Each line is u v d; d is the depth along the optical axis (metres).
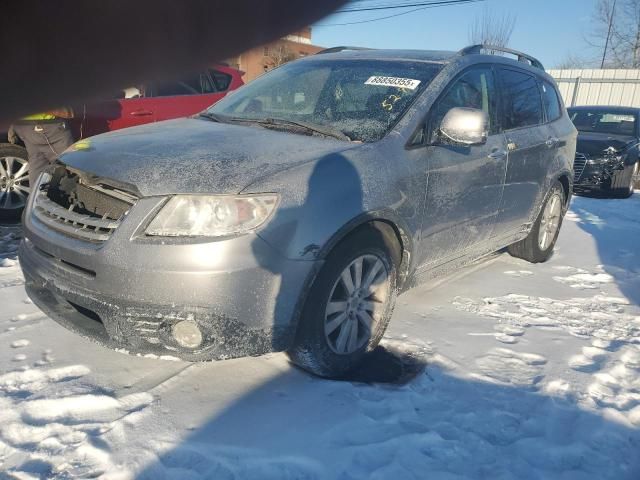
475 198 3.82
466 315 3.92
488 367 3.20
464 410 2.76
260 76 4.32
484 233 4.12
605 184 10.01
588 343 3.59
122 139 3.11
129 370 2.89
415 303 4.06
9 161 5.69
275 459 2.31
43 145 5.53
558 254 5.73
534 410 2.80
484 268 5.06
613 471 2.41
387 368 3.12
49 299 2.90
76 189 2.91
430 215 3.39
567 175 5.30
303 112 3.63
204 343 2.53
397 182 3.08
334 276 2.79
